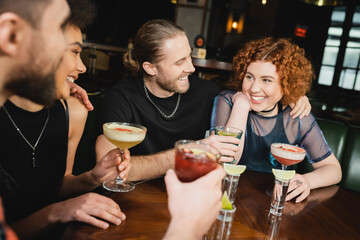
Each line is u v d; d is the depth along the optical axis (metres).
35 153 1.31
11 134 1.24
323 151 1.85
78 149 2.04
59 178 1.43
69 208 1.03
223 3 9.12
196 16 8.45
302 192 1.38
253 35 9.35
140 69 1.97
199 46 5.21
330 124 2.26
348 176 2.18
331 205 1.32
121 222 1.00
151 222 1.02
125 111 1.88
